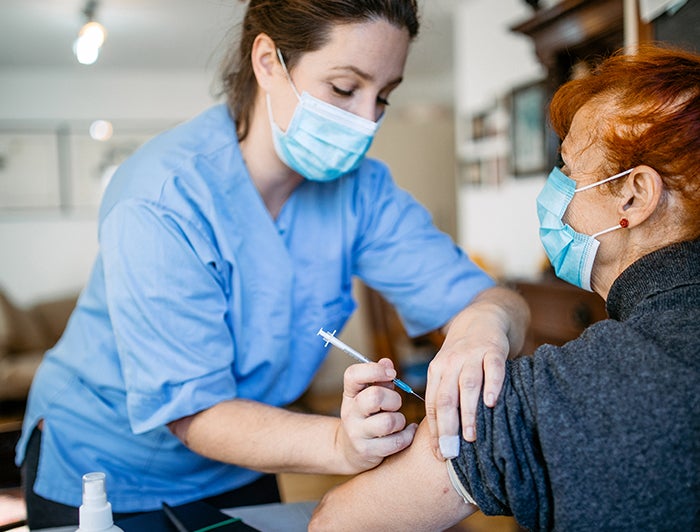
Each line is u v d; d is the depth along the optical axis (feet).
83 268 17.29
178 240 3.21
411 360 12.10
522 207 10.89
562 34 8.09
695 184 2.19
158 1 11.71
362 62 3.22
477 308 3.20
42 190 17.02
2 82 16.71
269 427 2.95
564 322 7.39
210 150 3.58
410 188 18.62
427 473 2.42
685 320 2.04
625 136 2.33
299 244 3.91
